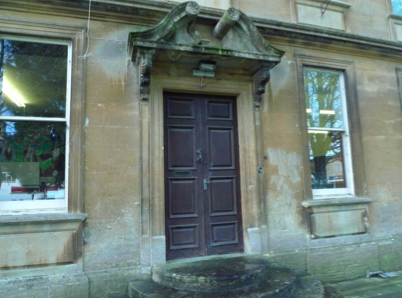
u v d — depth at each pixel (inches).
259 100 188.7
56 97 159.2
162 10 172.9
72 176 151.7
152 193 162.6
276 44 203.3
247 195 182.2
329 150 213.9
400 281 190.9
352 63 223.6
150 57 152.7
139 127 165.5
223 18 166.9
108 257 152.3
